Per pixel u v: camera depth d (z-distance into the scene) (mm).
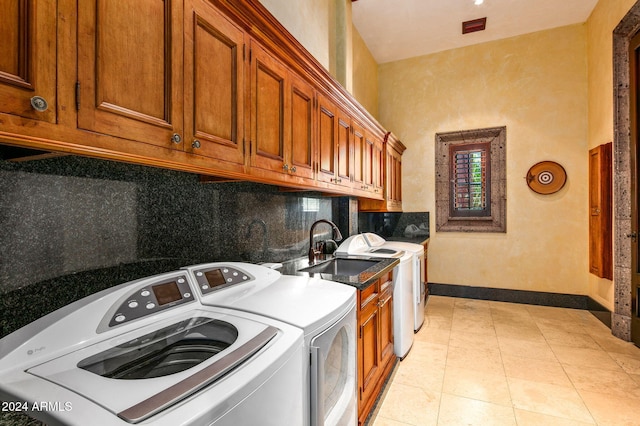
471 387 2102
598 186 3395
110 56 782
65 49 688
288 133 1648
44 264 912
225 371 719
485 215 4242
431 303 4023
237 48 1260
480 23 3752
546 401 1937
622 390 2037
